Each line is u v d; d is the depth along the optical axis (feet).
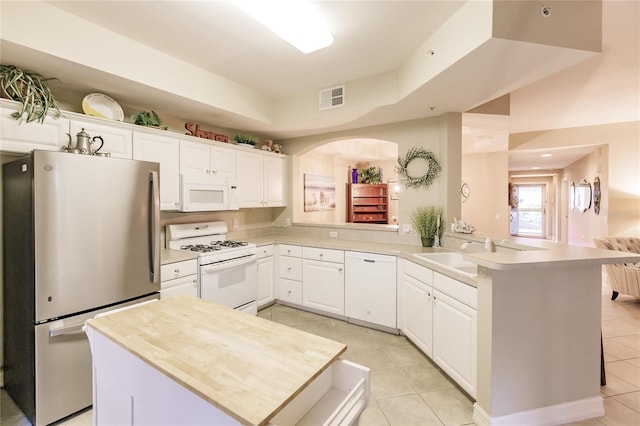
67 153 5.94
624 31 7.53
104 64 6.86
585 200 22.20
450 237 10.05
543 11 5.53
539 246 6.79
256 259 11.27
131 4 6.03
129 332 3.93
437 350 7.63
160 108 9.57
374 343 9.27
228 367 3.14
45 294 5.73
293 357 3.36
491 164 16.89
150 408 3.35
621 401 6.59
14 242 6.20
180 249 10.09
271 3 5.46
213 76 9.34
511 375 5.74
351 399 3.18
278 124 11.55
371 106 9.46
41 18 5.95
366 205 22.77
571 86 11.35
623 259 5.60
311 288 11.57
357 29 6.89
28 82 6.36
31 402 5.84
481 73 6.86
